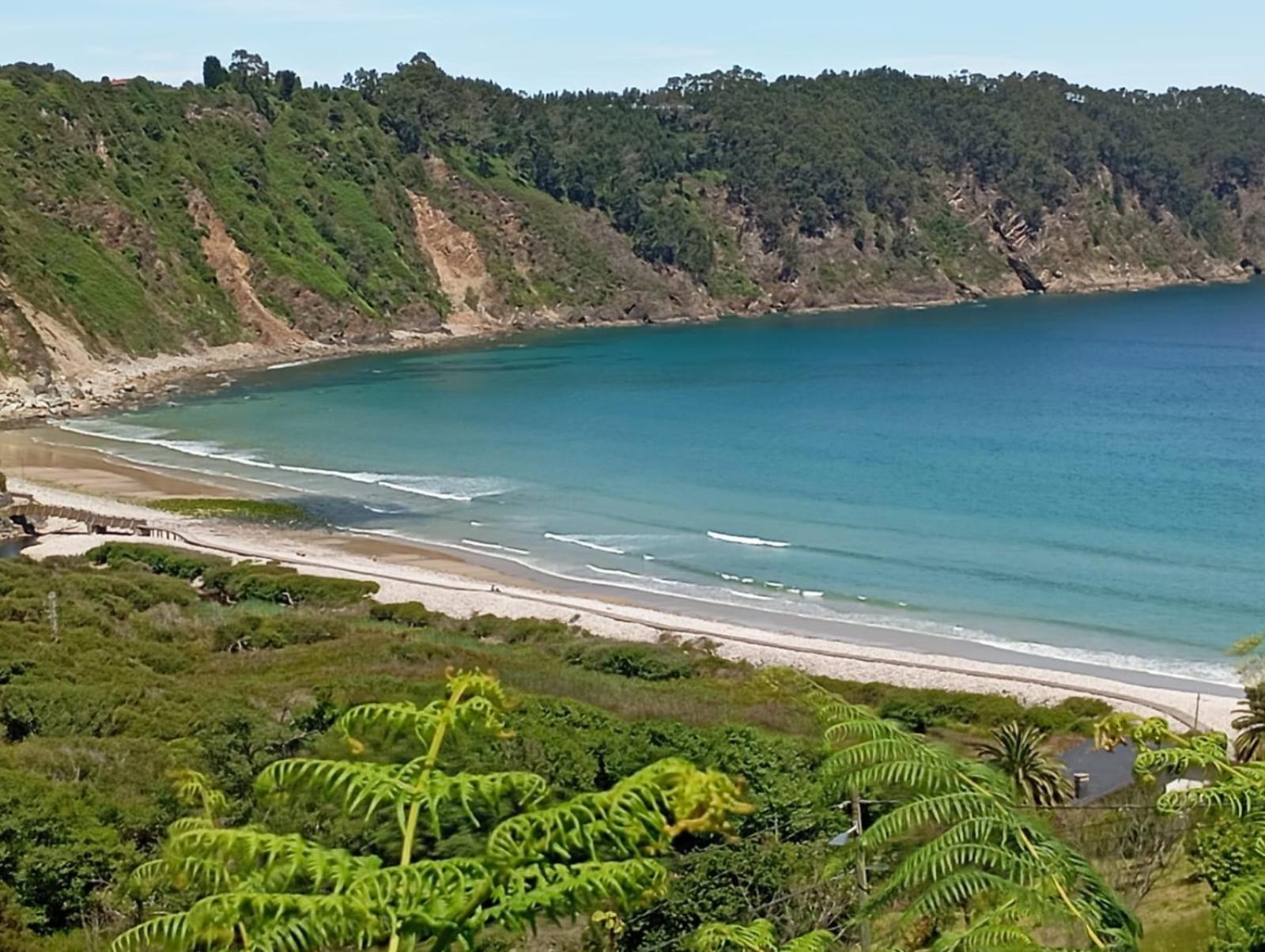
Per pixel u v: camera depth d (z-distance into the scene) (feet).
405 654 140.46
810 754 74.49
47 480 283.18
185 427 363.76
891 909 33.40
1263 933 28.32
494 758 46.11
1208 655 161.38
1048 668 157.99
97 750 79.00
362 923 18.71
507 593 191.21
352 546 227.81
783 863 51.96
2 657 113.19
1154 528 230.89
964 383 439.22
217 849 20.81
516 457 319.68
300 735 71.92
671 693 125.18
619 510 257.55
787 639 169.07
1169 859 48.29
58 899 58.23
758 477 289.33
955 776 23.89
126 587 173.17
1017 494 262.88
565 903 19.20
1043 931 27.61
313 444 338.34
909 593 193.98
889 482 280.31
